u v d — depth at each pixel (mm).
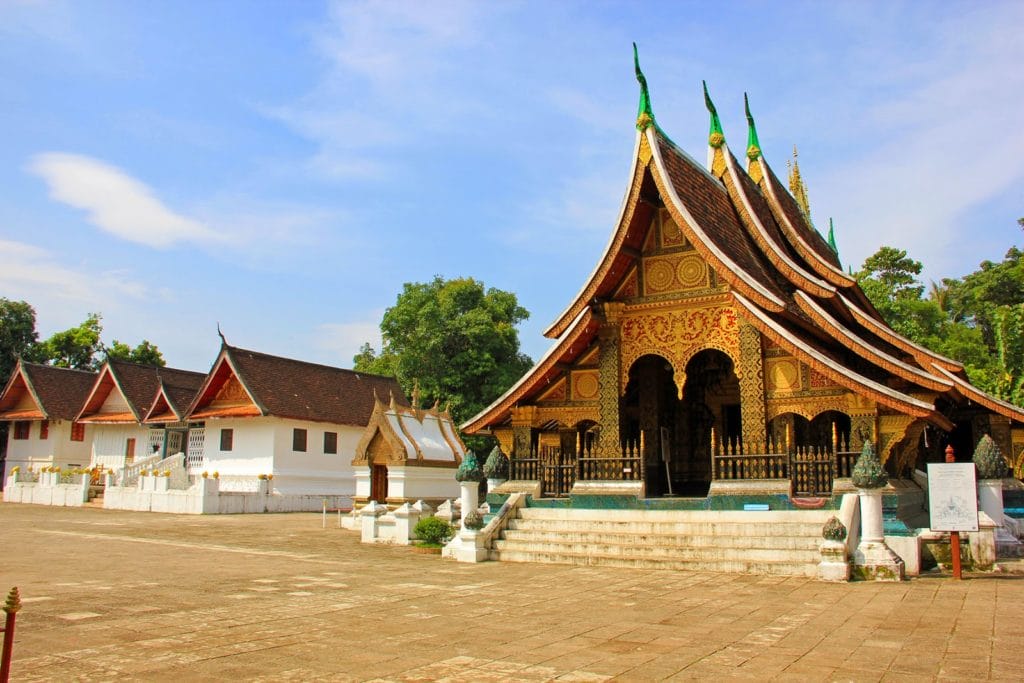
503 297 49250
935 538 13242
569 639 7809
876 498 12367
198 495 32219
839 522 12242
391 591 10984
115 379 42875
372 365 58969
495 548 15352
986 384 35375
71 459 45875
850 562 12172
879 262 54500
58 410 45281
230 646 7277
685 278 16766
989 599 10156
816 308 16203
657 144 16281
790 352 15023
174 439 42344
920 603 9914
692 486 21203
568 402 18172
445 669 6559
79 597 10023
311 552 16797
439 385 43812
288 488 36156
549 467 17375
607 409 17062
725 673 6473
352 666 6617
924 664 6723
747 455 15141
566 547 14898
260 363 38656
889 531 13172
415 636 7883
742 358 15797
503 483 17609
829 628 8383
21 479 39406
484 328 44000
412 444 26922
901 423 14297
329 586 11406
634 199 16281
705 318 16500
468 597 10484
